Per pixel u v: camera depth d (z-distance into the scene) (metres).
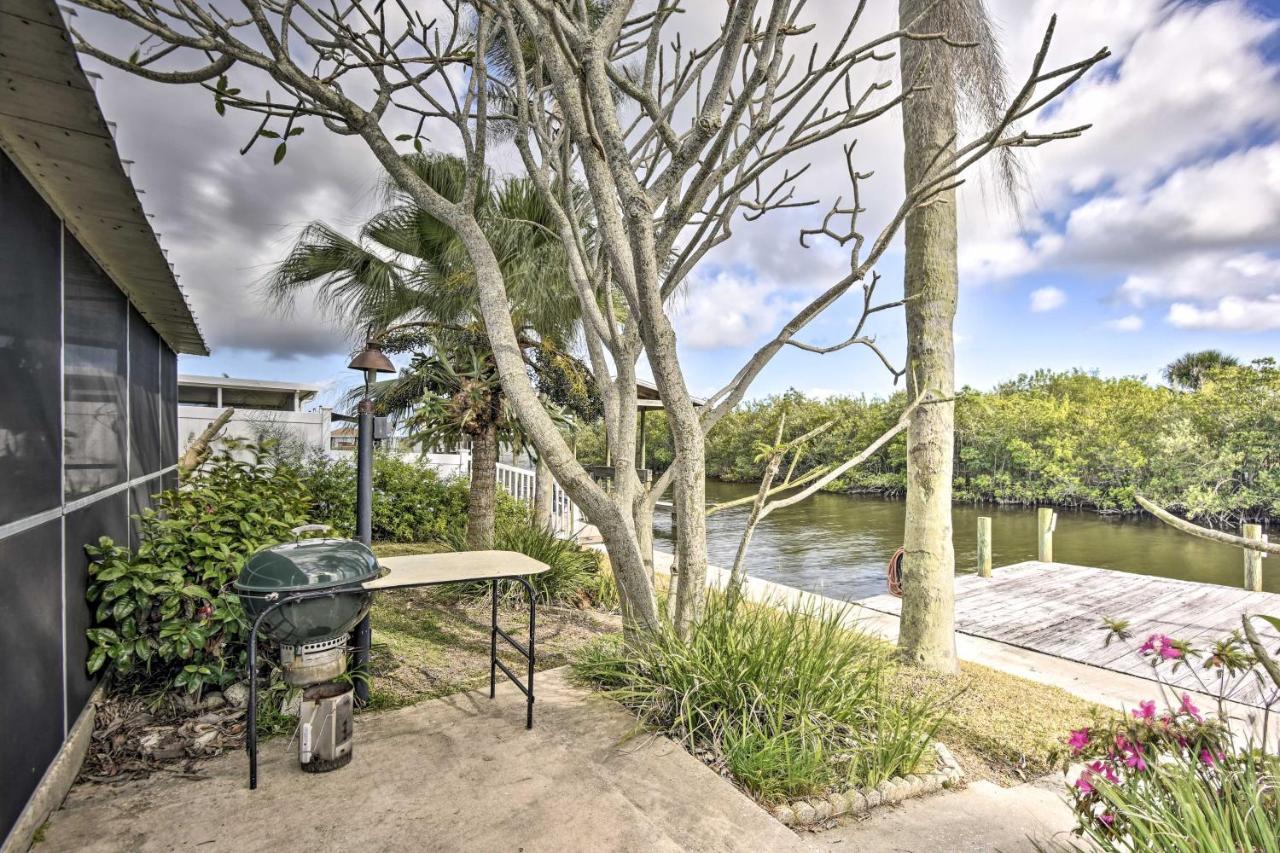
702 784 2.06
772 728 2.29
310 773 2.04
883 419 21.02
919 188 2.56
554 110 4.16
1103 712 3.24
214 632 2.40
